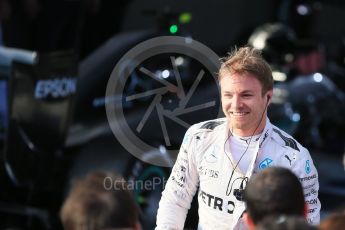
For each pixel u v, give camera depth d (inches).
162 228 469.7
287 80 969.5
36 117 719.7
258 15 1149.1
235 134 454.0
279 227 307.4
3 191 779.4
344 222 321.7
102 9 938.7
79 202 322.3
